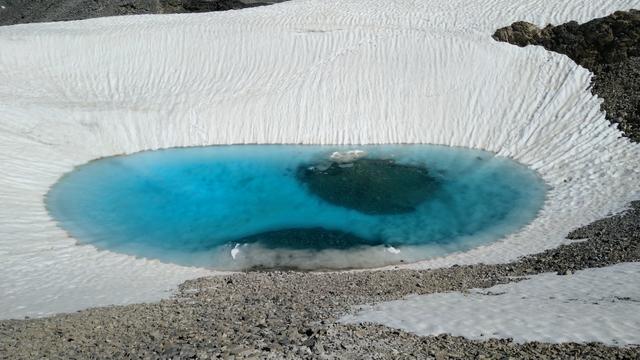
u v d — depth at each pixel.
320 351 6.33
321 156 21.77
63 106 22.95
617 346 6.19
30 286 12.23
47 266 13.78
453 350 6.36
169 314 8.81
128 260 14.53
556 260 11.73
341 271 13.71
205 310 8.96
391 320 7.54
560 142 20.08
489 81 23.25
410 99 23.48
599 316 7.13
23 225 16.12
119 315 8.91
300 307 8.77
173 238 16.00
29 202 17.58
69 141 21.53
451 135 22.39
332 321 7.59
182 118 23.33
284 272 13.27
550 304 7.93
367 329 7.11
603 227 13.90
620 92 20.81
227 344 6.84
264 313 8.45
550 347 6.30
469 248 14.80
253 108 23.67
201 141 22.95
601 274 9.58
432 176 19.64
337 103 23.66
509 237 15.14
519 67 23.30
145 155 22.12
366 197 18.31
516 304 8.06
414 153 21.67
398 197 18.20
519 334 6.77
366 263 14.41
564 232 14.45
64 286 12.23
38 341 7.56
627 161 17.91
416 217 16.84
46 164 20.00
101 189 19.19
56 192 18.66
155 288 11.77
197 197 18.62
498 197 17.78
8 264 13.73
